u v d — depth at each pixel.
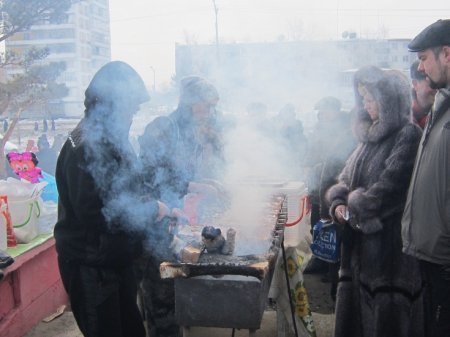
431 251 1.86
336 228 2.68
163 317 2.43
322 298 3.47
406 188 2.12
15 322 2.79
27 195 2.94
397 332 2.18
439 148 1.82
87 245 1.92
